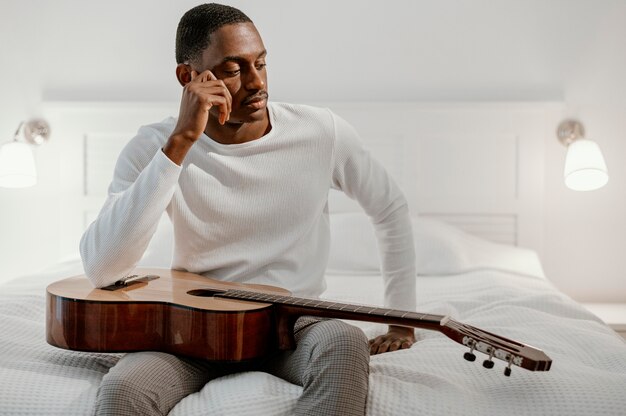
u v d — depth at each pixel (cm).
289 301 136
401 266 175
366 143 313
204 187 162
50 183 323
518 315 188
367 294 226
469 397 129
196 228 162
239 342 131
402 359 149
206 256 165
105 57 319
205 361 139
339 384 119
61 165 317
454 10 312
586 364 152
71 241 318
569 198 314
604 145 311
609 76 310
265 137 165
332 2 314
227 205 162
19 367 148
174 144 147
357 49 315
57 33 319
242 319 131
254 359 134
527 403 126
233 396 126
